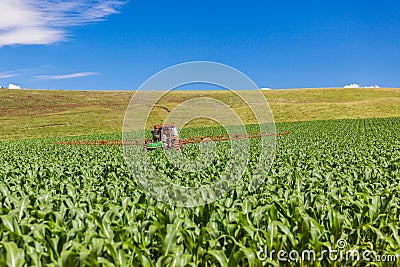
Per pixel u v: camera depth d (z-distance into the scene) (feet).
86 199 28.81
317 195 27.04
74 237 19.45
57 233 19.83
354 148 77.41
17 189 35.91
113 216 22.66
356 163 52.90
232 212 23.35
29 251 18.15
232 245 20.17
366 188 31.71
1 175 46.55
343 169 45.57
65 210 23.18
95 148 99.40
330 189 30.30
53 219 22.84
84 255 16.44
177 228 20.45
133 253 18.40
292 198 25.46
